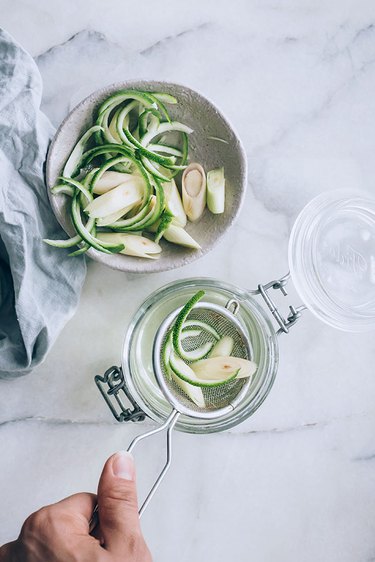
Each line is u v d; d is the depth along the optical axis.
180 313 0.53
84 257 0.58
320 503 0.63
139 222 0.57
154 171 0.57
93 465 0.61
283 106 0.63
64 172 0.56
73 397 0.61
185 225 0.59
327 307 0.57
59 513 0.50
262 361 0.55
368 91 0.64
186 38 0.62
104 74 0.61
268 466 0.62
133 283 0.61
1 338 0.58
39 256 0.57
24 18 0.61
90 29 0.61
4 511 0.60
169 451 0.52
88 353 0.61
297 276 0.58
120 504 0.49
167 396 0.52
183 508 0.62
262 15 0.63
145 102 0.56
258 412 0.62
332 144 0.63
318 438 0.63
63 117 0.61
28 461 0.61
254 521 0.62
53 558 0.49
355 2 0.63
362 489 0.63
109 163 0.56
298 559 0.63
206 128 0.58
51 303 0.57
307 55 0.63
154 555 0.61
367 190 0.63
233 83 0.62
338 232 0.59
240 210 0.57
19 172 0.56
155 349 0.53
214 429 0.54
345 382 0.63
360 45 0.63
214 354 0.55
